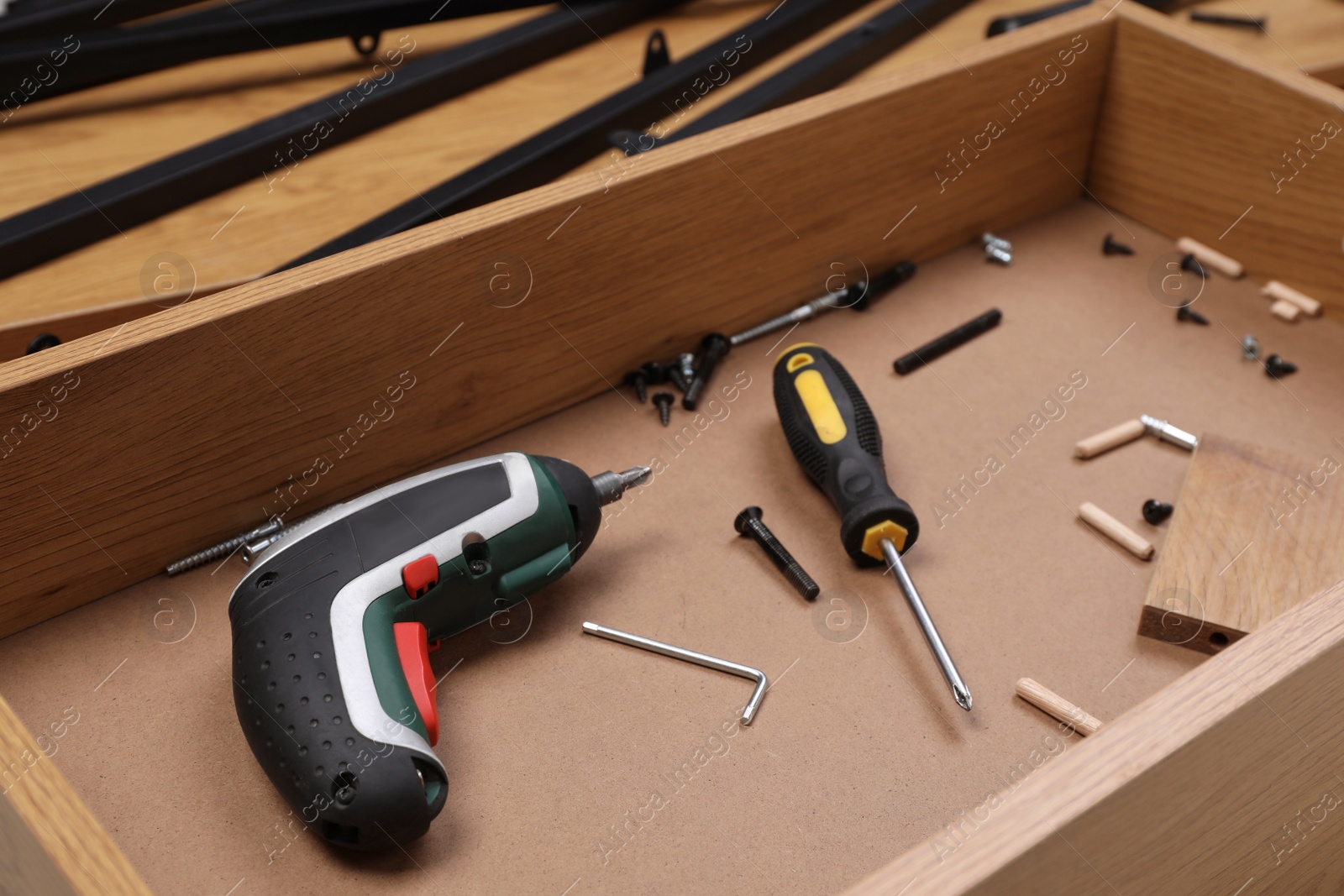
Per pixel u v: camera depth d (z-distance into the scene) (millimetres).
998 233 1591
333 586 937
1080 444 1260
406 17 1845
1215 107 1412
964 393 1341
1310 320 1431
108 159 1656
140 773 961
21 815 711
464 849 906
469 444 1255
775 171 1275
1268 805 906
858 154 1336
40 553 1031
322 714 867
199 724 999
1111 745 733
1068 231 1596
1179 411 1321
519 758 970
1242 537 1123
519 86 1811
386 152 1638
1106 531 1170
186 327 984
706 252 1287
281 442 1107
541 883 885
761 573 1137
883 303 1472
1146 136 1521
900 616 1092
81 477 1008
